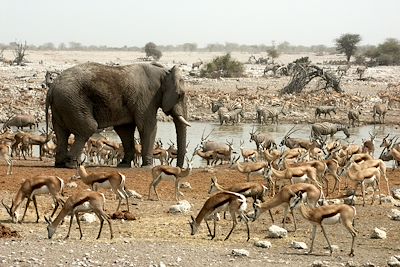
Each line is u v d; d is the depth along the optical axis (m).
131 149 28.95
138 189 22.91
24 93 62.00
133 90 27.39
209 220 18.56
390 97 62.28
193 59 160.88
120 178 18.62
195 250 14.89
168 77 28.11
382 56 121.06
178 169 20.94
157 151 29.80
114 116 27.31
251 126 50.75
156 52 141.62
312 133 42.75
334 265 13.91
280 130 48.47
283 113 53.81
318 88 72.44
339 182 23.02
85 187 22.52
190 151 37.72
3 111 52.72
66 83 26.59
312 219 15.04
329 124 42.88
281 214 19.36
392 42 124.25
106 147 31.47
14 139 32.97
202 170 27.55
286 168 21.58
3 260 13.30
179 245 15.44
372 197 21.55
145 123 27.88
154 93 28.02
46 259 13.48
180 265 13.48
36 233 16.34
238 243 16.03
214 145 34.06
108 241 15.48
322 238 16.77
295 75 69.12
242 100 60.25
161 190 22.94
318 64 123.44
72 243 15.07
